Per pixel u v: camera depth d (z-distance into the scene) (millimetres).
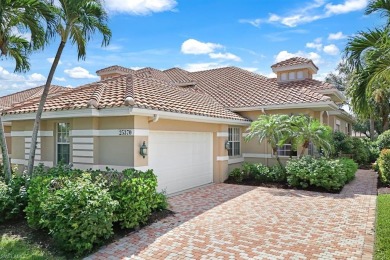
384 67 9750
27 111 13445
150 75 22125
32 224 7934
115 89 13430
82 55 11531
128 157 11078
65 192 7168
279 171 15594
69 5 10125
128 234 8156
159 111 11352
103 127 11719
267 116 16172
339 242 7402
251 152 18781
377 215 8938
